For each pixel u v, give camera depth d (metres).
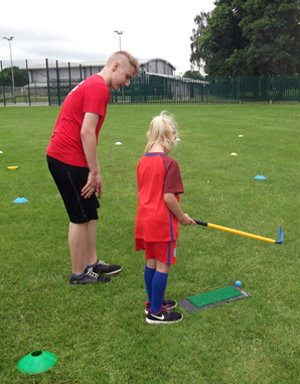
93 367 2.04
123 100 33.16
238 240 3.71
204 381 1.94
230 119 17.31
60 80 31.16
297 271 3.11
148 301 2.57
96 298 2.71
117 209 4.63
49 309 2.57
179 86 35.88
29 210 4.57
